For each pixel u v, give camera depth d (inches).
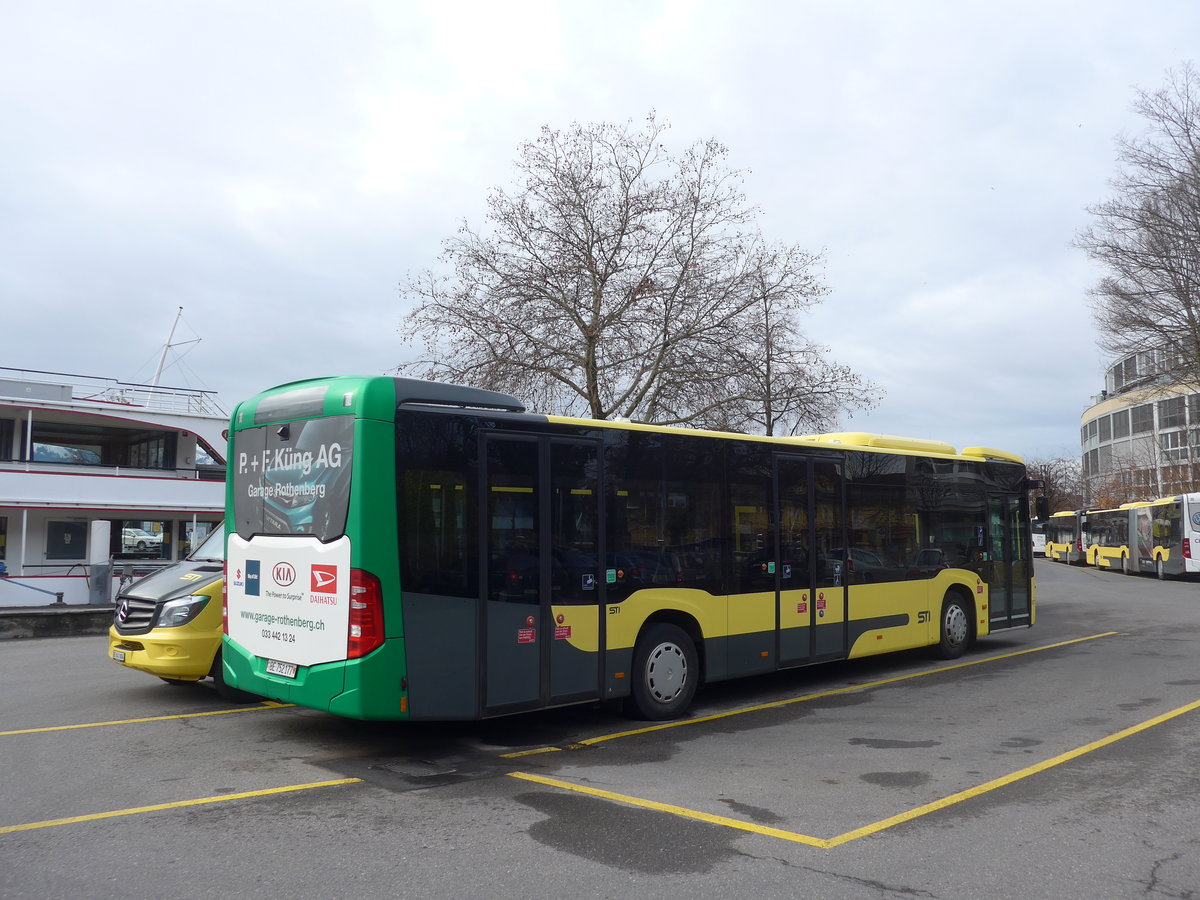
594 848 204.2
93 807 236.4
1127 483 2456.9
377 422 277.1
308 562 286.7
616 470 341.7
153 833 215.0
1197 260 1248.8
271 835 213.6
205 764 283.1
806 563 418.0
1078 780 259.8
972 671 470.0
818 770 274.8
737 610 383.9
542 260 929.5
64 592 1027.9
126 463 1230.9
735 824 221.0
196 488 1122.0
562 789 254.1
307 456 292.5
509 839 210.4
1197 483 1940.2
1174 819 223.1
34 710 368.5
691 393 915.4
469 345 920.3
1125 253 1294.3
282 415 305.4
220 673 374.6
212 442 1178.0
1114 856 197.8
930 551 494.3
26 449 1067.3
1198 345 1279.5
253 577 311.4
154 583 386.3
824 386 962.7
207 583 375.9
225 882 184.2
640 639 348.2
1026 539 576.7
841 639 431.2
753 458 398.3
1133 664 483.5
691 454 371.6
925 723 343.9
